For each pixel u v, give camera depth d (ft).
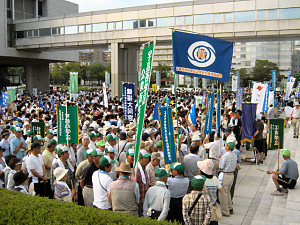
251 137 39.96
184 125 35.81
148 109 55.88
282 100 104.32
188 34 23.98
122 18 117.70
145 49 19.66
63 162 23.21
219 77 25.07
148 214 17.01
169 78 352.49
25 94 125.59
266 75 299.38
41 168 24.47
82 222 15.80
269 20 93.81
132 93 46.06
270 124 35.09
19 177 21.02
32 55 159.63
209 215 16.19
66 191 20.12
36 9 172.76
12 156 24.44
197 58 24.39
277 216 23.98
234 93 133.59
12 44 152.76
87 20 126.00
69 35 132.05
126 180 17.83
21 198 18.90
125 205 17.58
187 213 16.24
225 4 98.99
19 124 33.76
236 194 30.99
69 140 28.14
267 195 29.45
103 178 18.74
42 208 17.25
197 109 50.24
